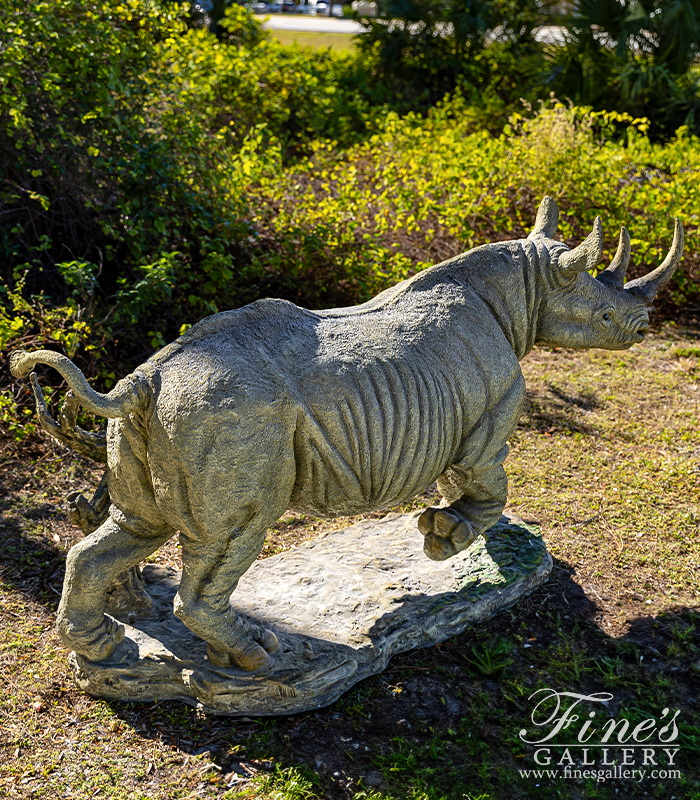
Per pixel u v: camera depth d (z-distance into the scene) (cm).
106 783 304
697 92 1250
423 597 392
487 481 375
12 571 419
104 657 340
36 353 300
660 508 499
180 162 689
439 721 340
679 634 391
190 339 316
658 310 827
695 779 321
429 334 349
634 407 630
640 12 1210
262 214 745
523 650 382
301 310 341
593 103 1256
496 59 1451
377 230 755
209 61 1020
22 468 508
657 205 804
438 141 986
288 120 1187
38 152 638
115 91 663
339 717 340
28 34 621
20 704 338
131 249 641
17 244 640
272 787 305
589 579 433
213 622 323
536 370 694
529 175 821
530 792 311
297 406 310
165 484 305
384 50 1459
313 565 414
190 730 329
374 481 334
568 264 369
